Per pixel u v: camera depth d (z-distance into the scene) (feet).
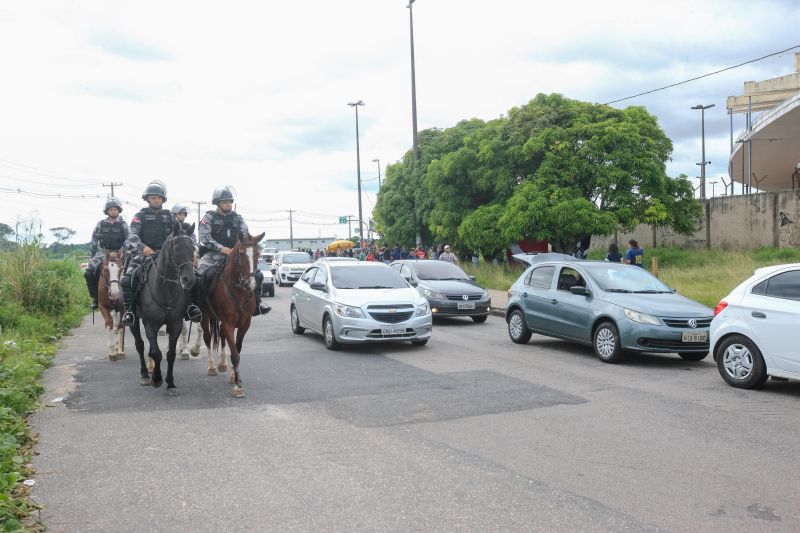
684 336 33.60
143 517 15.64
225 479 18.08
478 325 54.44
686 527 14.71
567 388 29.22
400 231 117.50
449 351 40.19
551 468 18.65
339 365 35.55
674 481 17.54
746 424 23.04
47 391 29.40
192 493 17.08
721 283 63.10
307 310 45.42
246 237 29.22
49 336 46.57
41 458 20.04
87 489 17.48
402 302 40.65
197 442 21.48
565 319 38.86
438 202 98.27
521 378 31.58
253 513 15.75
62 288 56.70
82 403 27.09
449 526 14.87
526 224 80.53
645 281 38.91
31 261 55.31
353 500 16.46
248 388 29.84
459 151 93.61
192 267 27.99
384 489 17.16
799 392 28.27
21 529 14.30
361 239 150.71
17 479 17.61
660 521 15.03
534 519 15.19
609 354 35.58
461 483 17.53
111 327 38.40
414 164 107.34
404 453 20.12
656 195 84.64
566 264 40.75
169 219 32.91
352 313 39.73
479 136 94.48
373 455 19.95
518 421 23.68
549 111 88.22
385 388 29.53
